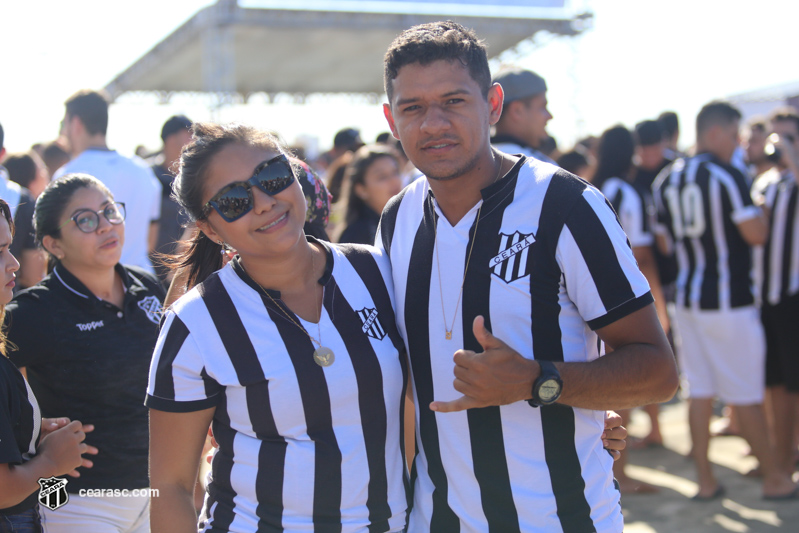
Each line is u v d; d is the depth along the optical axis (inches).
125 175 147.8
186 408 60.4
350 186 154.2
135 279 94.5
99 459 85.6
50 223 87.3
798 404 168.7
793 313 149.8
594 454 64.1
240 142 60.5
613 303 58.2
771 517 142.1
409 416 72.6
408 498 69.1
